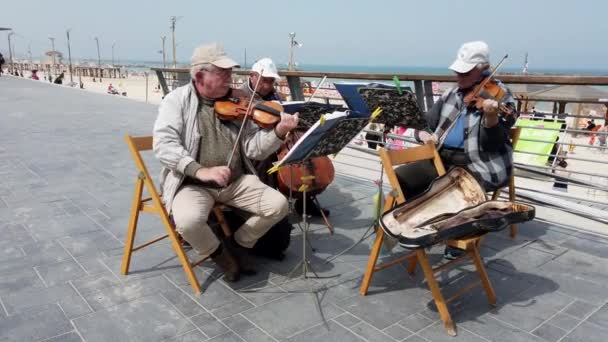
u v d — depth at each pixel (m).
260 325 2.48
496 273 3.12
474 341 2.39
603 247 3.54
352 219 4.05
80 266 3.09
